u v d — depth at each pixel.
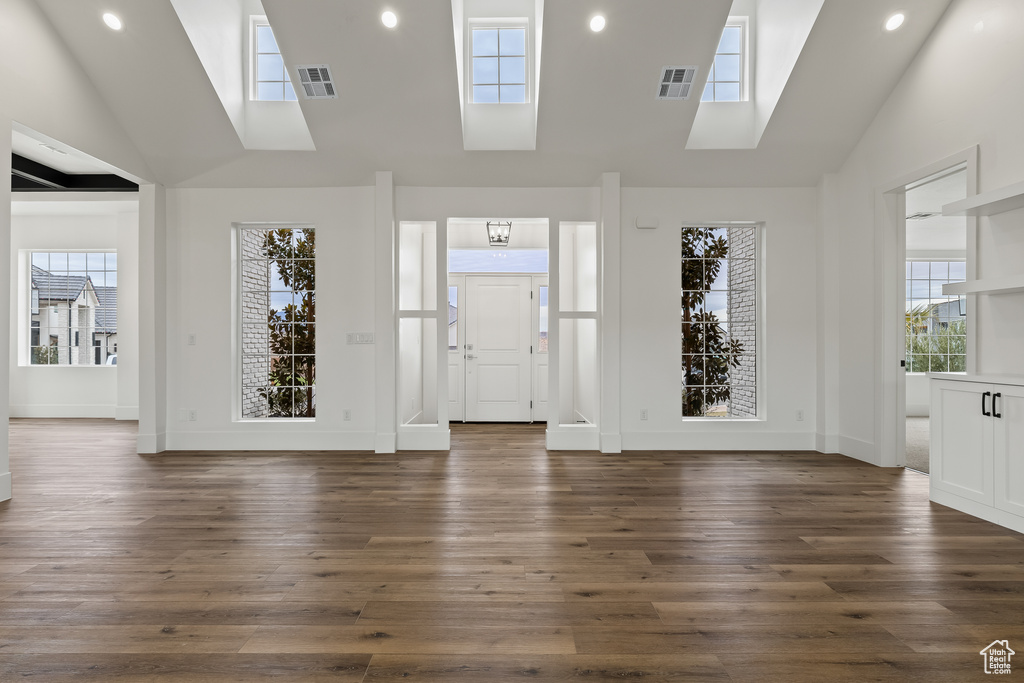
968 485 3.45
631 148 5.25
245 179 5.53
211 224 5.61
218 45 4.84
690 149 5.26
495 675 1.75
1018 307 3.54
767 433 5.60
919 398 8.48
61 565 2.63
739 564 2.65
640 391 5.60
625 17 4.29
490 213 5.63
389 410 5.49
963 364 8.52
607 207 5.46
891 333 4.82
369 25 4.35
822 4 4.19
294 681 1.71
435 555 2.77
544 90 4.76
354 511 3.52
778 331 5.60
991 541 2.96
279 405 5.93
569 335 8.03
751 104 5.29
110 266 8.33
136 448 5.65
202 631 2.02
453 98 4.86
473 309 7.96
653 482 4.28
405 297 6.41
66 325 8.32
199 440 5.61
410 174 5.50
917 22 4.22
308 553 2.79
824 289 5.46
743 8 5.27
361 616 2.13
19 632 2.01
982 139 3.82
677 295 5.60
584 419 7.34
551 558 2.73
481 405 7.96
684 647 1.91
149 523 3.26
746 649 1.90
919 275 8.58
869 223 4.99
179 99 4.84
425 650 1.89
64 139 4.33
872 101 4.79
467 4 5.24
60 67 4.28
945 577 2.50
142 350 5.46
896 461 4.81
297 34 4.40
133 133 5.07
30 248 8.21
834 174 5.46
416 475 4.51
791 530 3.15
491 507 3.61
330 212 5.60
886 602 2.25
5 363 3.81
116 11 4.18
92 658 1.84
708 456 5.29
